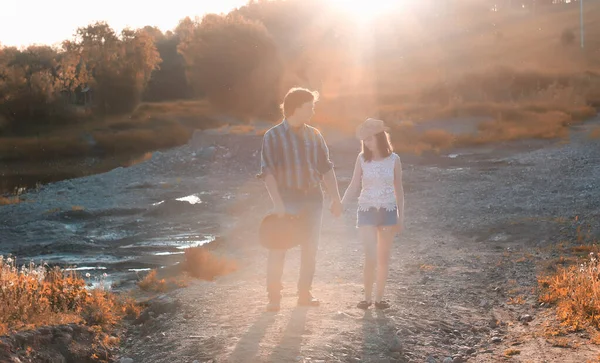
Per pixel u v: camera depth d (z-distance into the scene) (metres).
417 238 12.12
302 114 5.21
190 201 19.86
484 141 31.23
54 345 5.14
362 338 5.04
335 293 6.68
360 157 5.84
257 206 18.59
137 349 5.47
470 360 5.03
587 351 5.12
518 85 53.88
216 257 10.64
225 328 5.40
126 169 28.94
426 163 26.48
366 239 5.82
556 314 6.25
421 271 8.57
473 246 11.02
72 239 15.70
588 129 34.03
